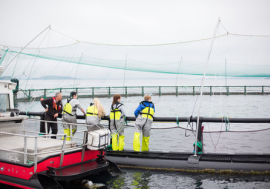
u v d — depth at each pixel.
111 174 6.65
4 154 6.05
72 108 8.44
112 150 7.90
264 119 7.08
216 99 20.11
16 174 5.52
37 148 5.86
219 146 9.21
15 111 7.32
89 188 5.89
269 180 6.19
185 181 6.24
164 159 7.23
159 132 10.73
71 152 6.15
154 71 9.88
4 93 7.35
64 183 6.17
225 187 5.82
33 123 11.98
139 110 7.78
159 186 5.95
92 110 8.00
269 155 7.04
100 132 6.34
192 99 23.31
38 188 5.23
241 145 9.23
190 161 6.98
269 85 11.83
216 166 6.79
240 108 15.83
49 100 8.70
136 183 6.16
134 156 7.54
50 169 5.64
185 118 7.66
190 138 9.97
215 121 7.44
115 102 8.02
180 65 9.34
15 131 7.38
